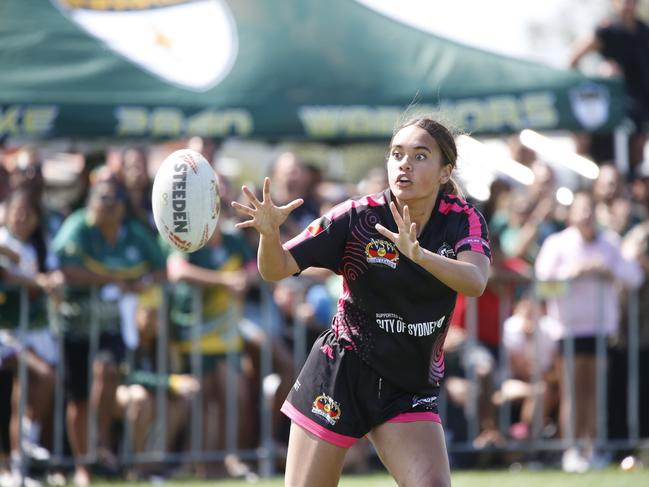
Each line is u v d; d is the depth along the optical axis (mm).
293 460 14148
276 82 29828
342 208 13922
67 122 28094
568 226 30469
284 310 27703
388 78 30594
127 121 28391
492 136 32750
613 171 31125
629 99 34625
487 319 27891
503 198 30188
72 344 25375
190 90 29188
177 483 24375
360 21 31453
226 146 46438
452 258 13672
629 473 25562
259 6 31031
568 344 27875
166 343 26031
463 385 27516
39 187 25734
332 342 14094
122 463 25531
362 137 29875
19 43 29156
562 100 30828
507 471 26766
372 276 13664
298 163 29766
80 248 25406
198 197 14047
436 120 13672
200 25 30328
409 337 13727
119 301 25625
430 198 13758
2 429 25328
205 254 26438
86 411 25359
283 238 28641
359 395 13844
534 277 27938
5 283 24516
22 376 24609
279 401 27328
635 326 28344
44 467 25578
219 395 26484
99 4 30156
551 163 34062
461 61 31156
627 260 28312
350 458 26922
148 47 29672
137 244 26172
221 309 26531
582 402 27938
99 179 25844
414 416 13742
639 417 28578
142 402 25656
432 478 13266
